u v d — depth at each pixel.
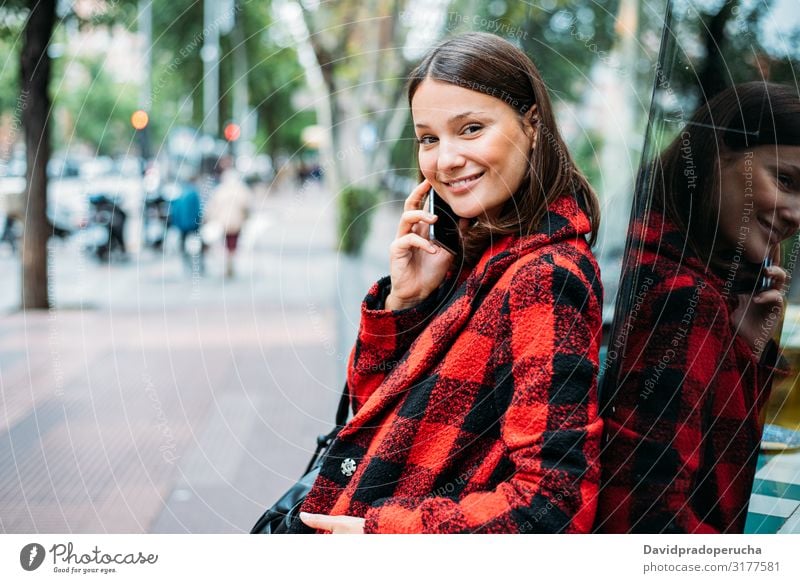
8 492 2.85
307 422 4.07
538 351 0.97
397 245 1.31
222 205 8.70
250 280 8.52
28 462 3.20
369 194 5.52
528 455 0.95
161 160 11.16
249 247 8.68
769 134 1.07
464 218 1.22
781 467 1.16
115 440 3.59
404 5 3.08
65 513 2.74
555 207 1.08
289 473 3.39
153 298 8.10
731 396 1.12
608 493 1.12
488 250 1.14
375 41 5.00
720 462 1.13
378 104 5.34
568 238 1.06
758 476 1.16
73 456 3.31
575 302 1.00
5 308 7.57
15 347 5.84
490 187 1.10
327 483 1.17
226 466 3.39
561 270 1.01
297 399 4.49
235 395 4.55
